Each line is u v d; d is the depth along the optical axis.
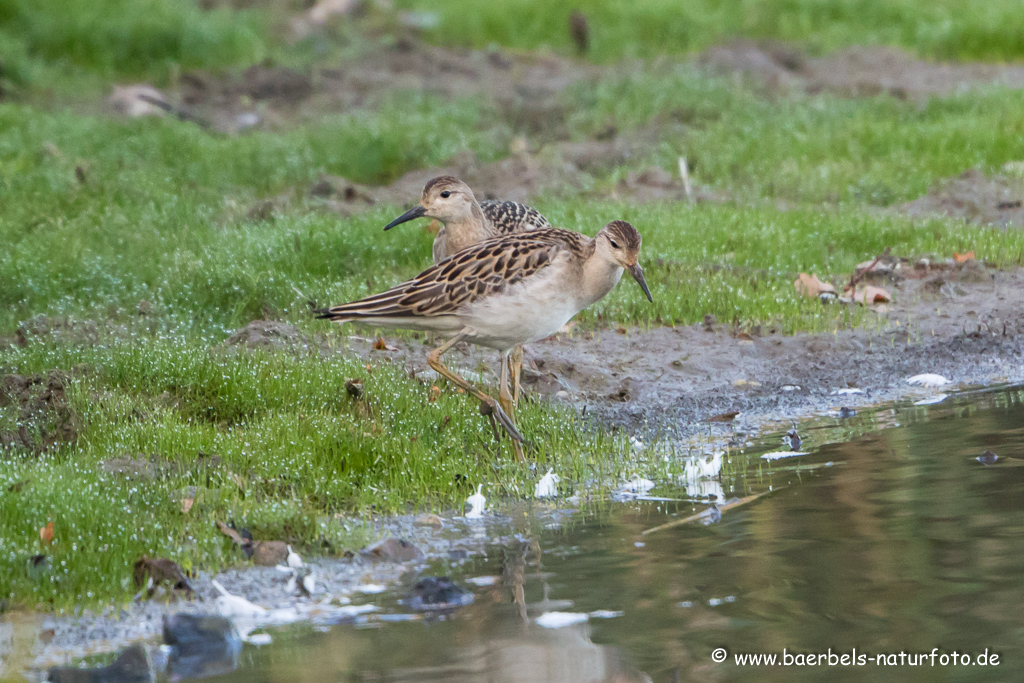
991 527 8.45
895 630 6.96
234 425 11.03
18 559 8.17
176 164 21.72
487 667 6.76
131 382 11.77
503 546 8.74
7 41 30.23
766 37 35.69
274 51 32.72
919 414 11.77
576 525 9.13
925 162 21.58
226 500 9.31
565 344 13.94
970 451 10.37
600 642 7.00
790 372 13.47
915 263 16.39
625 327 14.37
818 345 14.05
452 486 10.00
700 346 14.01
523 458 10.63
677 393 12.88
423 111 26.59
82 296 14.91
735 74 29.44
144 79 30.53
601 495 9.92
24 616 7.75
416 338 13.90
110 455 10.17
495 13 36.50
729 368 13.52
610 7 36.81
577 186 21.31
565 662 6.76
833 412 12.16
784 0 37.59
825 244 17.56
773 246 17.12
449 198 12.52
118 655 7.18
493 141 23.75
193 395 11.70
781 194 20.69
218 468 9.93
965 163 21.39
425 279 10.61
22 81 28.94
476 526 9.24
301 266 15.88
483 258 10.54
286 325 13.62
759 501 9.39
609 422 12.08
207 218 18.48
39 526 8.62
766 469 10.28
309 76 30.72
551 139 24.47
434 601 7.77
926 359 13.68
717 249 17.06
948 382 12.98
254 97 29.39
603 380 13.08
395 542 8.71
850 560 8.00
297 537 8.92
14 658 7.18
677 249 16.88
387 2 37.66
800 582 7.69
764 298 15.02
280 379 11.78
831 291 15.53
